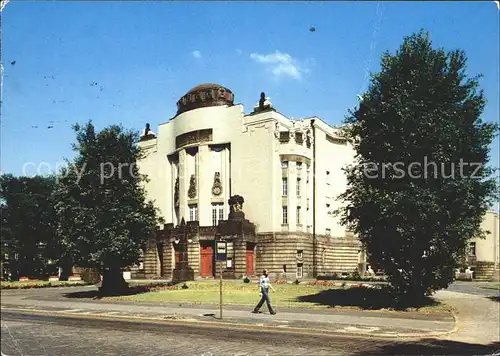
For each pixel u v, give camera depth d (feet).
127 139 125.49
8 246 194.08
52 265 204.95
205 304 96.68
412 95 84.28
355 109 93.25
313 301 98.94
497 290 139.03
